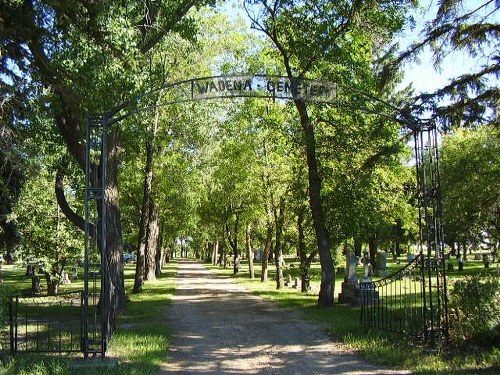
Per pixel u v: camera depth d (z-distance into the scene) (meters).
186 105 25.72
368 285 13.91
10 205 13.02
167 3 15.02
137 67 13.06
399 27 17.09
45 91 12.84
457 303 10.14
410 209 23.28
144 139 17.66
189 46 19.72
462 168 19.91
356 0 15.77
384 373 8.46
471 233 30.62
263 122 22.72
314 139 18.34
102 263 9.70
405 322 11.14
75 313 16.19
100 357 9.28
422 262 10.50
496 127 14.20
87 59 11.61
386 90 15.07
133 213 37.00
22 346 10.23
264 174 25.89
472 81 13.35
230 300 20.89
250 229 38.28
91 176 14.73
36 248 22.48
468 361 8.55
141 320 14.91
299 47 17.62
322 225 18.22
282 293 23.53
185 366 9.23
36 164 11.29
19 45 11.30
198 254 114.44
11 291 9.76
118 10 11.79
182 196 29.97
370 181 18.47
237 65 26.38
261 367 9.13
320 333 12.35
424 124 10.91
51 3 10.58
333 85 10.74
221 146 29.20
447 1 12.59
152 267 34.75
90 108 12.18
